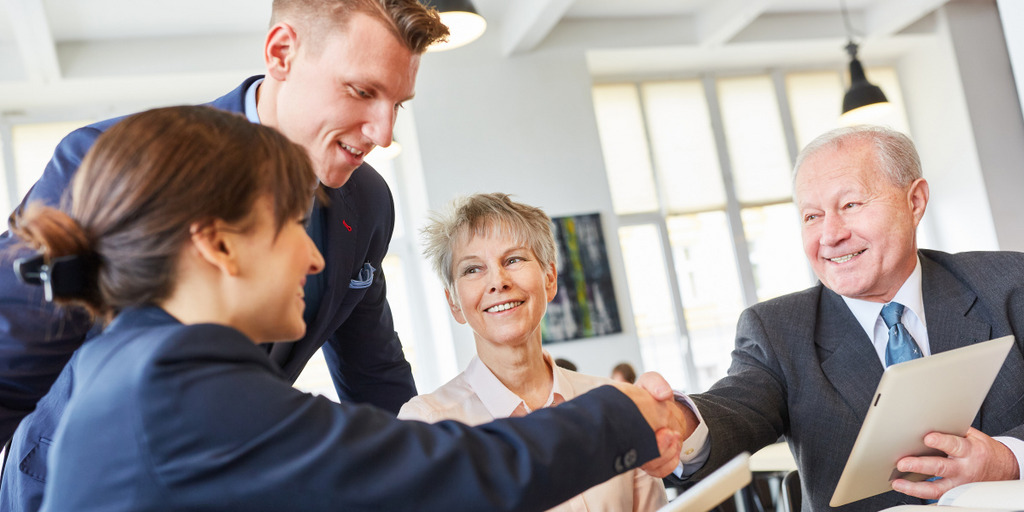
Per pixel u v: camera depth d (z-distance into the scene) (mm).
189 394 831
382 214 1885
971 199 8195
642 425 1008
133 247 881
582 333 6844
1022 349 1792
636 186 7953
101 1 5613
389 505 853
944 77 8328
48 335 1207
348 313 1873
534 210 1804
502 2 6754
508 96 6996
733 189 8203
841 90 8750
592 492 1622
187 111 948
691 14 7656
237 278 912
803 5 7891
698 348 7863
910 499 1703
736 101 8406
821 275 1877
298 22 1437
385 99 1458
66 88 6188
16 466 1382
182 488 826
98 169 904
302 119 1463
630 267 7836
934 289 1858
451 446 878
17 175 6410
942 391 1337
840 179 1798
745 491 2535
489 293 1722
